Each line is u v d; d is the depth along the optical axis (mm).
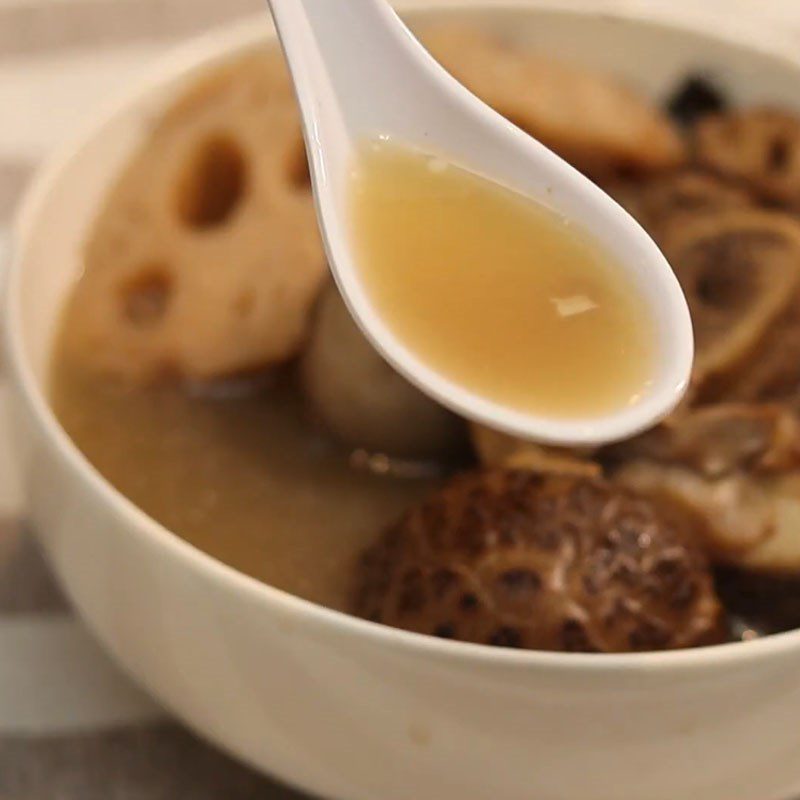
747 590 399
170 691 380
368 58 373
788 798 384
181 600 361
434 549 376
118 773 400
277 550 410
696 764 361
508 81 441
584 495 378
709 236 423
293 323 426
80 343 433
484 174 374
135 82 450
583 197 368
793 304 413
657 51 462
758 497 398
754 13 532
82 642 418
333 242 358
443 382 352
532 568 368
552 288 365
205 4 545
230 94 455
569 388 354
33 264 421
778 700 355
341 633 349
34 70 523
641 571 372
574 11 458
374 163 374
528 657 344
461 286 365
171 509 416
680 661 345
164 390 431
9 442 440
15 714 407
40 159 500
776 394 411
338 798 378
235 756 386
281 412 429
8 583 427
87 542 374
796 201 447
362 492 418
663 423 398
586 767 358
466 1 457
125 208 446
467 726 354
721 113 463
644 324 358
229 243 436
